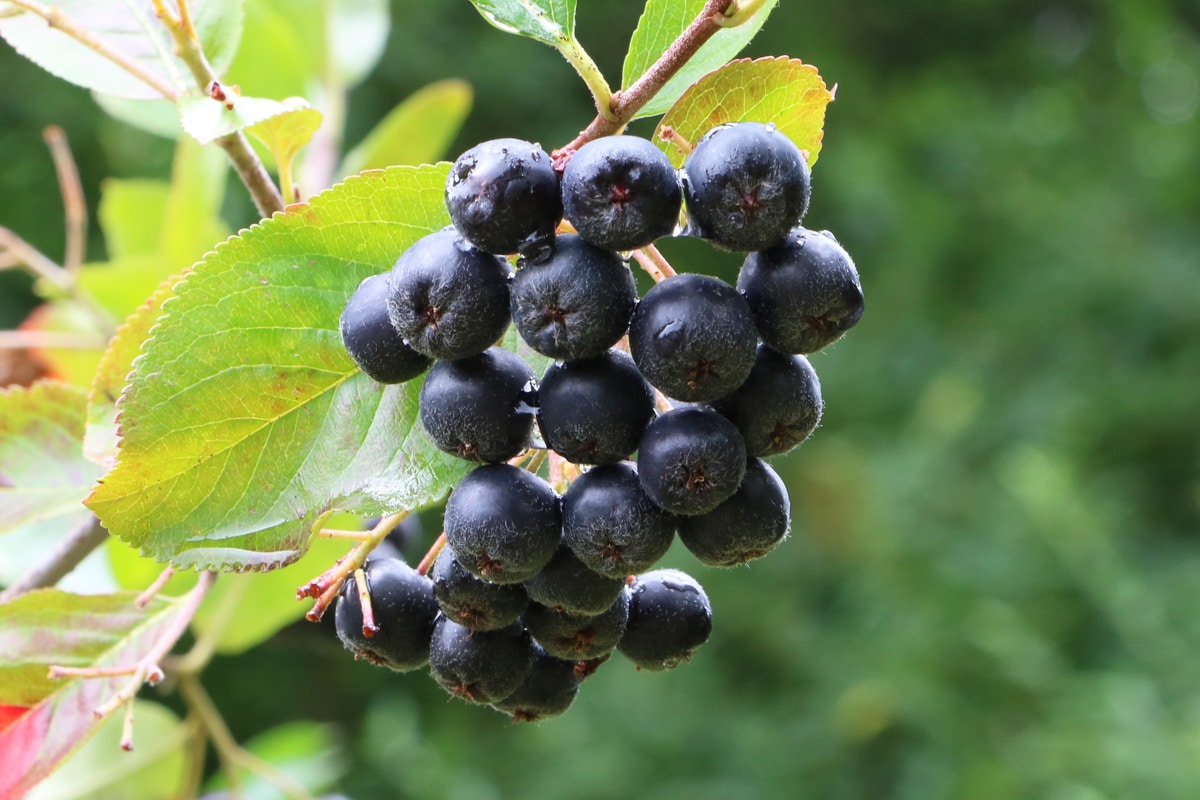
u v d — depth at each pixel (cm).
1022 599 95
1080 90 153
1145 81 161
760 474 29
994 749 86
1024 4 153
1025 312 122
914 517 102
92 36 31
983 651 92
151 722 37
